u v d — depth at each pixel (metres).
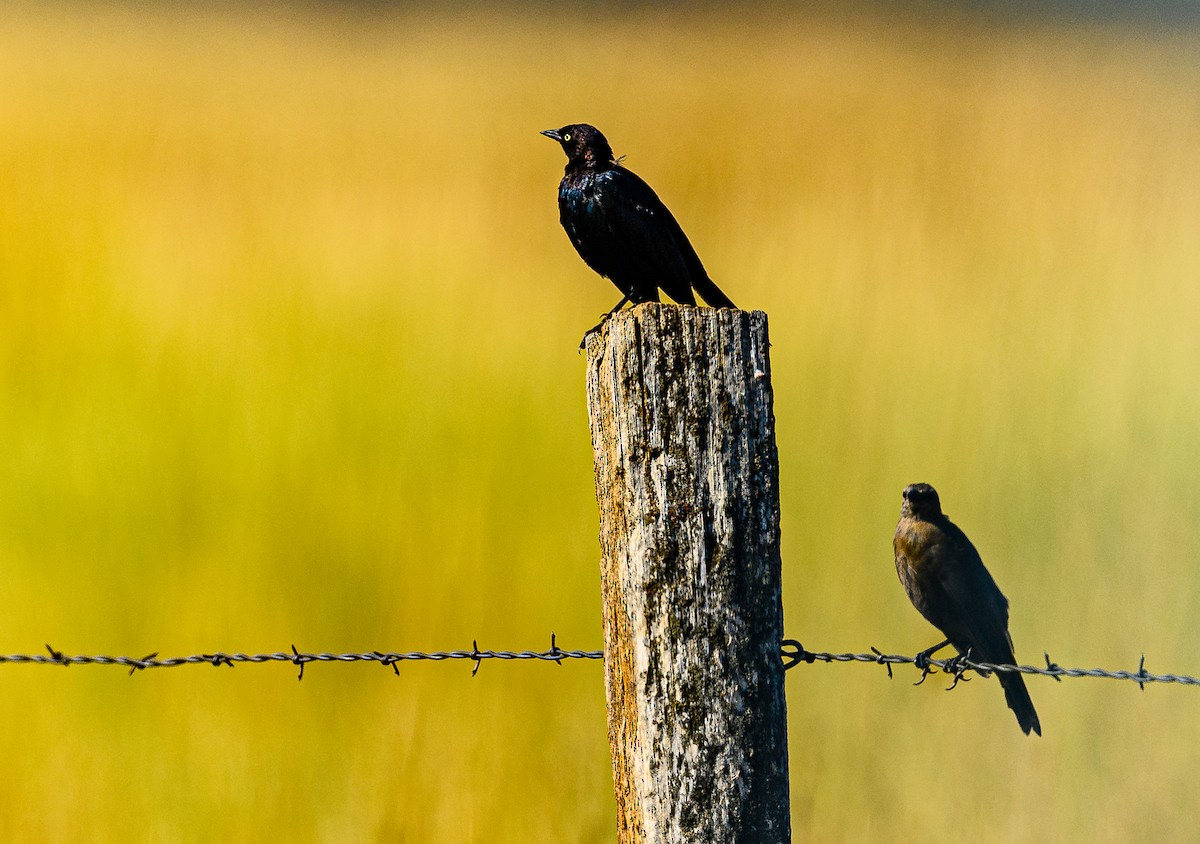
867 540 12.28
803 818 9.27
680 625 5.32
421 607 11.23
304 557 11.87
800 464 13.44
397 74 38.81
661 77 38.19
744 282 18.05
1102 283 17.89
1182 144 26.19
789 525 12.46
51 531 12.16
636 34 50.12
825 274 17.80
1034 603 11.72
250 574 11.64
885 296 17.17
